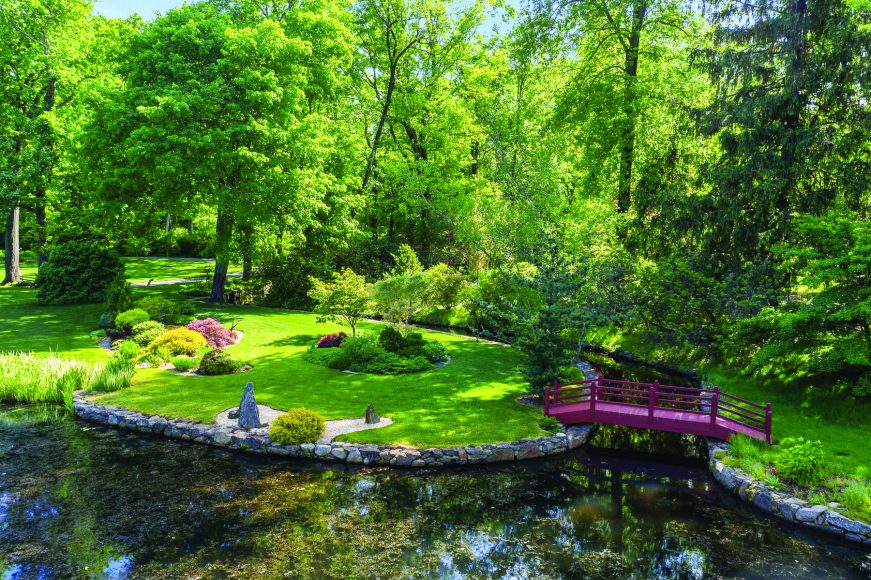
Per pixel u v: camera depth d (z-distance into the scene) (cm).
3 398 1834
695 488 1284
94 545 987
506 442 1435
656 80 2745
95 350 2238
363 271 3606
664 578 918
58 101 3575
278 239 3366
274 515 1109
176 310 2656
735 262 2166
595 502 1202
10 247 3641
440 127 3812
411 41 3916
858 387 1524
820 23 1884
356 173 3803
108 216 2656
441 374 2062
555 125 3142
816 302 1559
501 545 1016
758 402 1727
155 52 2531
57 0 3281
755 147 2025
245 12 3111
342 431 1485
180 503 1153
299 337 2600
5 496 1172
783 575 933
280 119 2731
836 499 1129
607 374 2208
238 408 1642
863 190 1845
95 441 1493
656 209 2486
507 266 2800
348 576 904
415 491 1231
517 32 3203
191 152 2472
